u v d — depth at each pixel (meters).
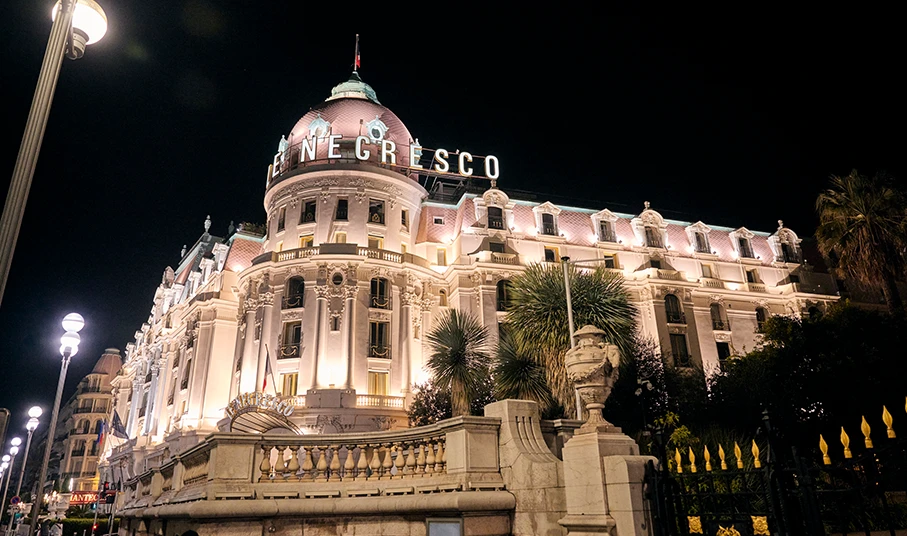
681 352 43.56
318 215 40.66
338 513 9.10
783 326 28.09
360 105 46.09
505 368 24.89
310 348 36.56
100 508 44.94
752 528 6.50
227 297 45.25
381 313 38.44
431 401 32.81
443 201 46.50
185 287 54.72
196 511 8.41
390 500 8.95
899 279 28.17
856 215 28.83
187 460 11.14
